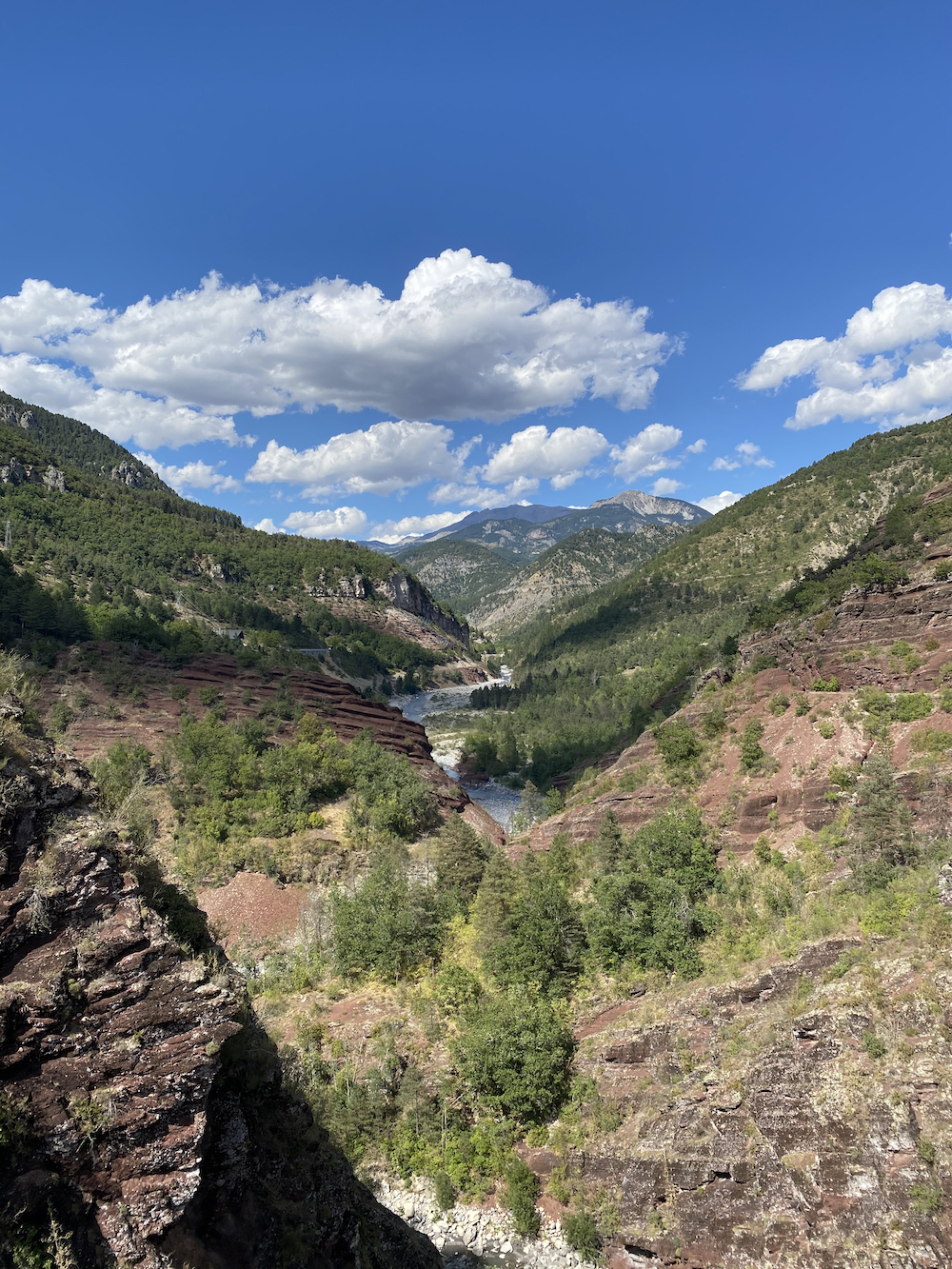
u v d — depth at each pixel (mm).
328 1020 53156
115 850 19828
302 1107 26953
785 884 52031
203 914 23766
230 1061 21734
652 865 57406
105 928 18734
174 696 121000
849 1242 31906
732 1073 38938
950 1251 29172
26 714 20453
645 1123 40938
